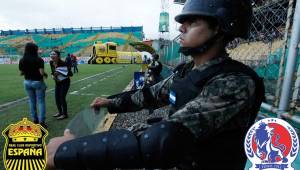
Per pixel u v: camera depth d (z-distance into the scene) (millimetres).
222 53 1007
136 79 9031
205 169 947
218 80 879
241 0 1007
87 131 1190
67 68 6047
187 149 812
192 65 1106
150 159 777
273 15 2752
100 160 791
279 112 1866
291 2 1887
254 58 2920
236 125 890
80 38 68875
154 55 8906
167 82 1293
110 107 1375
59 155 813
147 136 789
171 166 812
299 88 1831
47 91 10789
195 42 981
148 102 1331
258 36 2963
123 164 797
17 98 8867
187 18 998
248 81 883
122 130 848
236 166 971
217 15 941
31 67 5160
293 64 1786
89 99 8781
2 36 68062
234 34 983
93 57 47156
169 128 787
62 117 6031
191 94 962
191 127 820
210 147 927
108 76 18797
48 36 68125
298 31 1754
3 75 18609
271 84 2480
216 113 831
